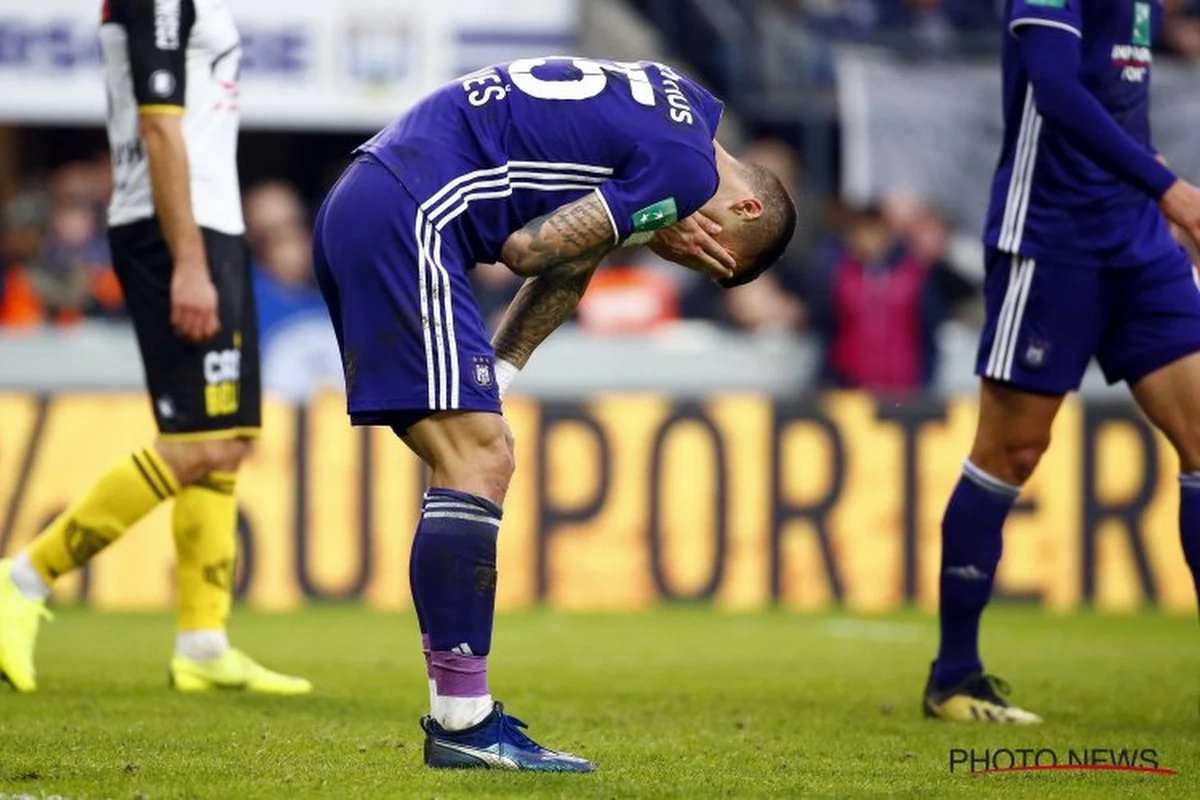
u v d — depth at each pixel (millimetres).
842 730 19188
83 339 41406
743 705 21422
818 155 49469
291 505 36750
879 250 42625
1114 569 37656
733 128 49438
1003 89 19953
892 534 37625
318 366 42250
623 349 42906
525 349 16188
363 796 14109
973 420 37719
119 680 23188
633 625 33125
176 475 21422
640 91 15914
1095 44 19281
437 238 15352
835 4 49750
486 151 15570
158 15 20594
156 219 21031
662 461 37406
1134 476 37781
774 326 44906
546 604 37094
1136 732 19203
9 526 36500
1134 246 19344
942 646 20453
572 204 15445
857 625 33344
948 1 49094
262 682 22156
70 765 15773
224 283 21312
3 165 50719
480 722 15445
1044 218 19453
